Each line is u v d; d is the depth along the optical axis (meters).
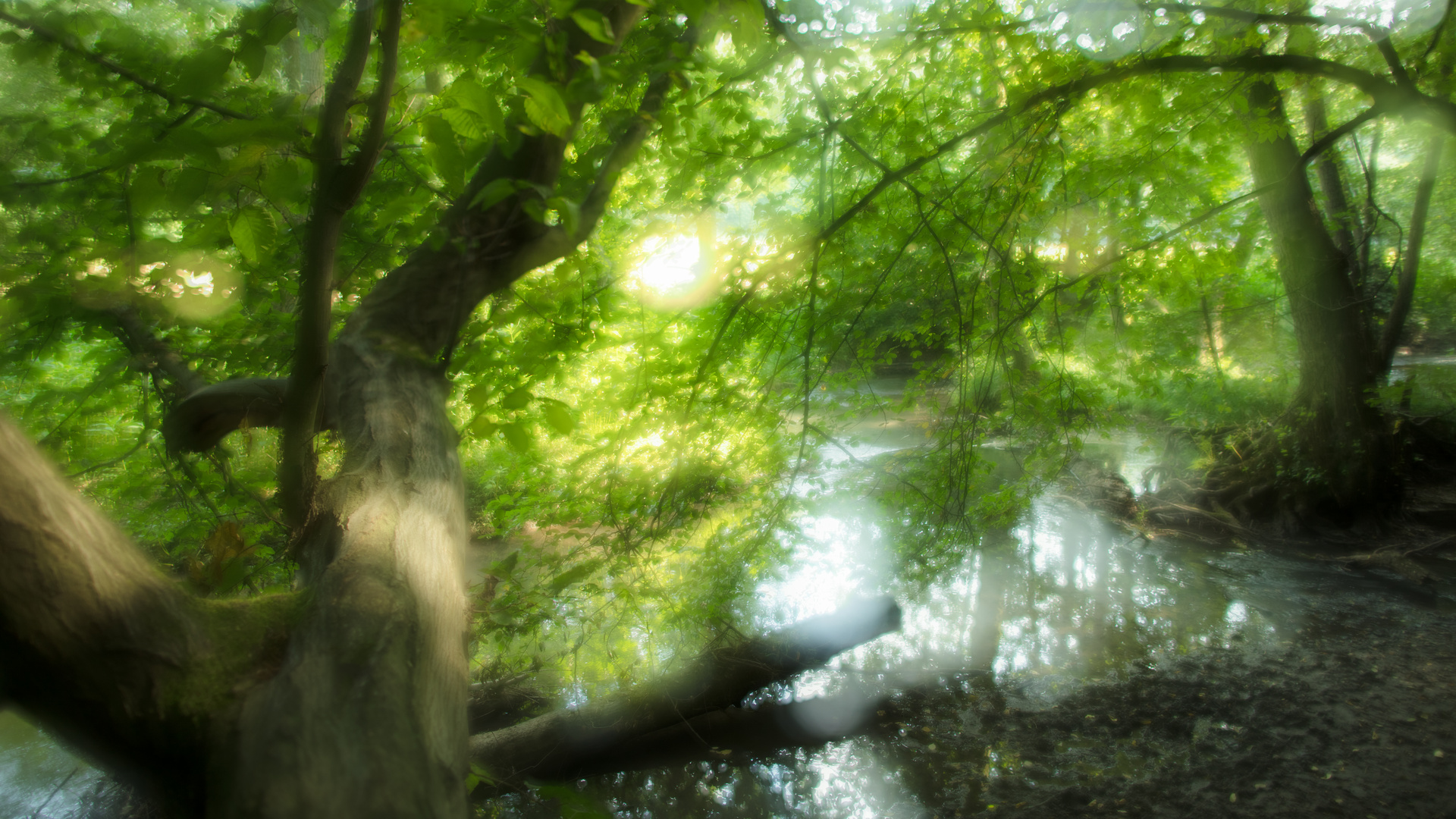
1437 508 9.13
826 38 4.28
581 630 5.60
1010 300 5.12
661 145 4.25
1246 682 5.36
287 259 3.41
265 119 1.39
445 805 1.09
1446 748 4.38
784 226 4.76
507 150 1.72
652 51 2.67
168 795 1.13
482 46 2.43
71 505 1.10
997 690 5.50
